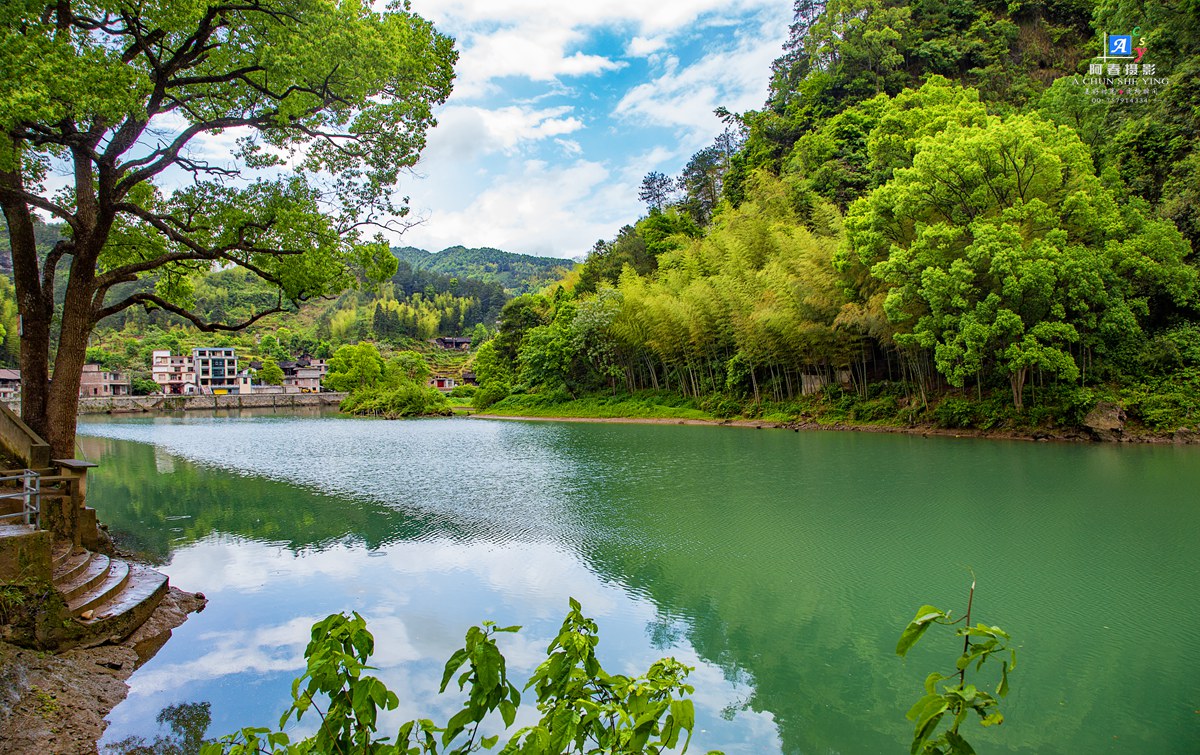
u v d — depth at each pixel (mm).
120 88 8148
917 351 25797
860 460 18391
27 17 7887
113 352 84688
